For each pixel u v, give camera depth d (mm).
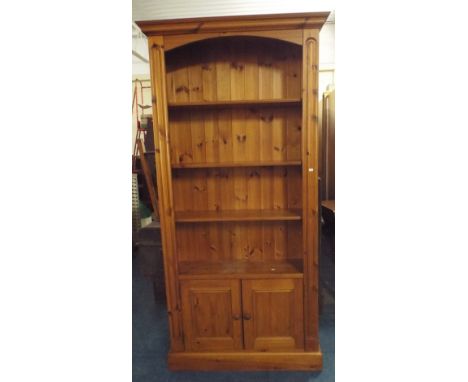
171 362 1842
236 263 1979
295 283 1779
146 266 2855
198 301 1813
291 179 1964
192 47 1891
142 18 2301
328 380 1743
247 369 1826
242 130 1945
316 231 1726
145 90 2932
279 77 1886
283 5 2250
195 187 1999
